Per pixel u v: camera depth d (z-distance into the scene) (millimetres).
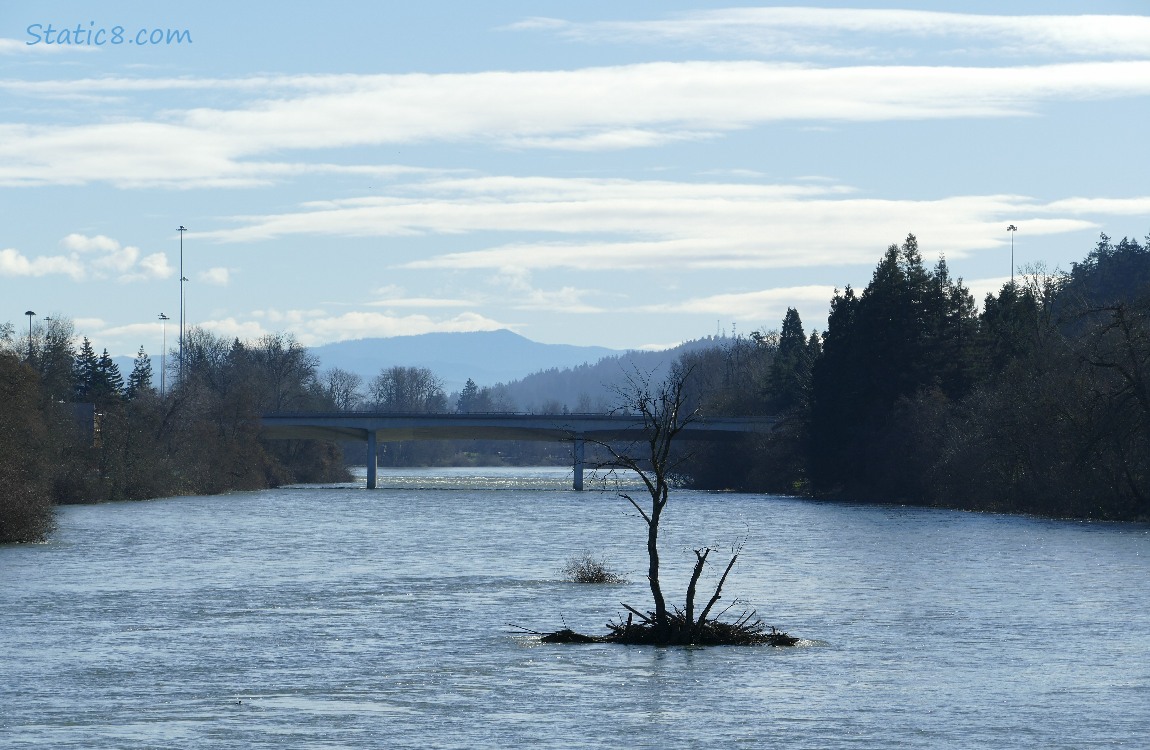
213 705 39594
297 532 114562
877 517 129375
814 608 60438
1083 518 122375
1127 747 34625
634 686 42062
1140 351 116312
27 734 36000
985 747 34625
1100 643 50500
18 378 113625
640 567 80062
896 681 42844
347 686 42344
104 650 49125
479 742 35094
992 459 134250
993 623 55750
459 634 52844
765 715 38062
